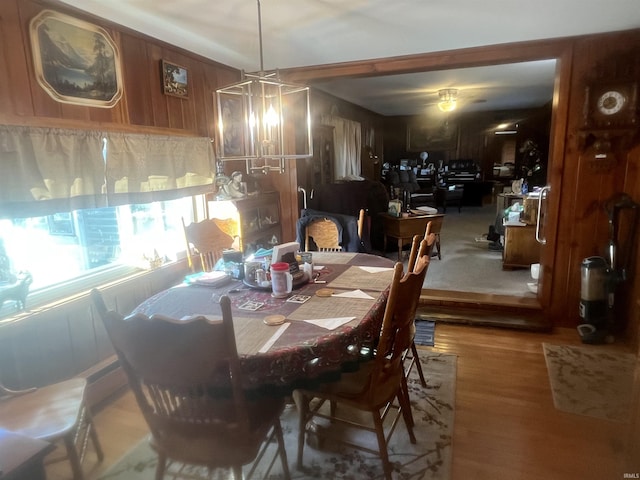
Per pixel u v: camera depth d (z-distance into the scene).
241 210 3.33
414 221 4.82
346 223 3.89
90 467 1.84
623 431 1.99
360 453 1.88
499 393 2.34
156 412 1.41
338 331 1.50
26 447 0.93
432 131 9.63
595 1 2.20
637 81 2.72
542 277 3.24
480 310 3.41
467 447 1.92
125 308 2.53
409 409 1.93
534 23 2.54
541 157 8.69
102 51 2.33
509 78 5.02
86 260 2.54
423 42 2.89
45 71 2.02
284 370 1.37
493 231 5.75
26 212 1.94
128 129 2.54
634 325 2.80
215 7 2.20
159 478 1.44
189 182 3.00
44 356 2.07
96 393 2.31
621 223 2.88
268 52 3.09
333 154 6.20
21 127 1.90
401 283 1.49
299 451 1.78
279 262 2.01
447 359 2.73
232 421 1.35
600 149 2.86
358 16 2.38
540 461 1.82
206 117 3.27
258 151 1.91
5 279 2.01
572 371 2.55
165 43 2.80
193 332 1.17
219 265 2.36
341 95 6.22
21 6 1.91
